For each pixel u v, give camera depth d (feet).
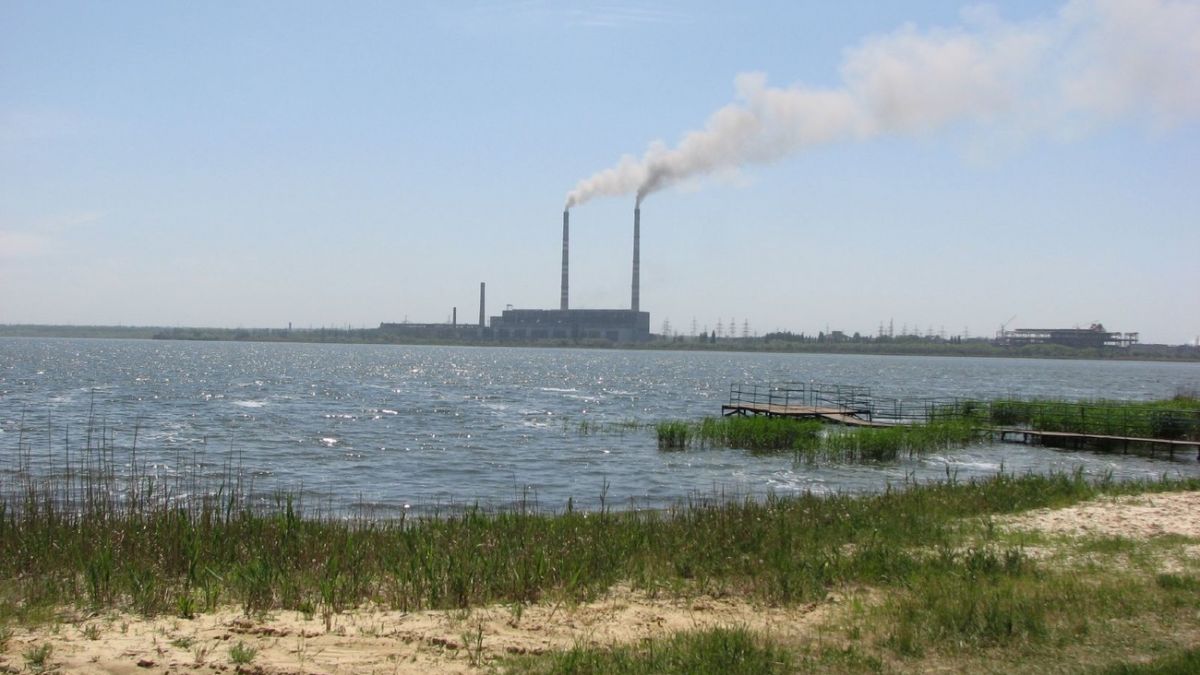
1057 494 75.41
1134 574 45.83
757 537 52.24
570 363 573.74
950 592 41.06
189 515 55.88
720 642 33.35
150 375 332.60
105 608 38.14
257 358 559.38
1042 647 33.71
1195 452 138.00
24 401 204.54
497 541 50.29
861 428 143.84
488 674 31.17
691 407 230.27
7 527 51.39
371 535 52.65
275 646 33.65
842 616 38.45
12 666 30.63
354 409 205.36
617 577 45.83
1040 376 521.65
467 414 199.11
